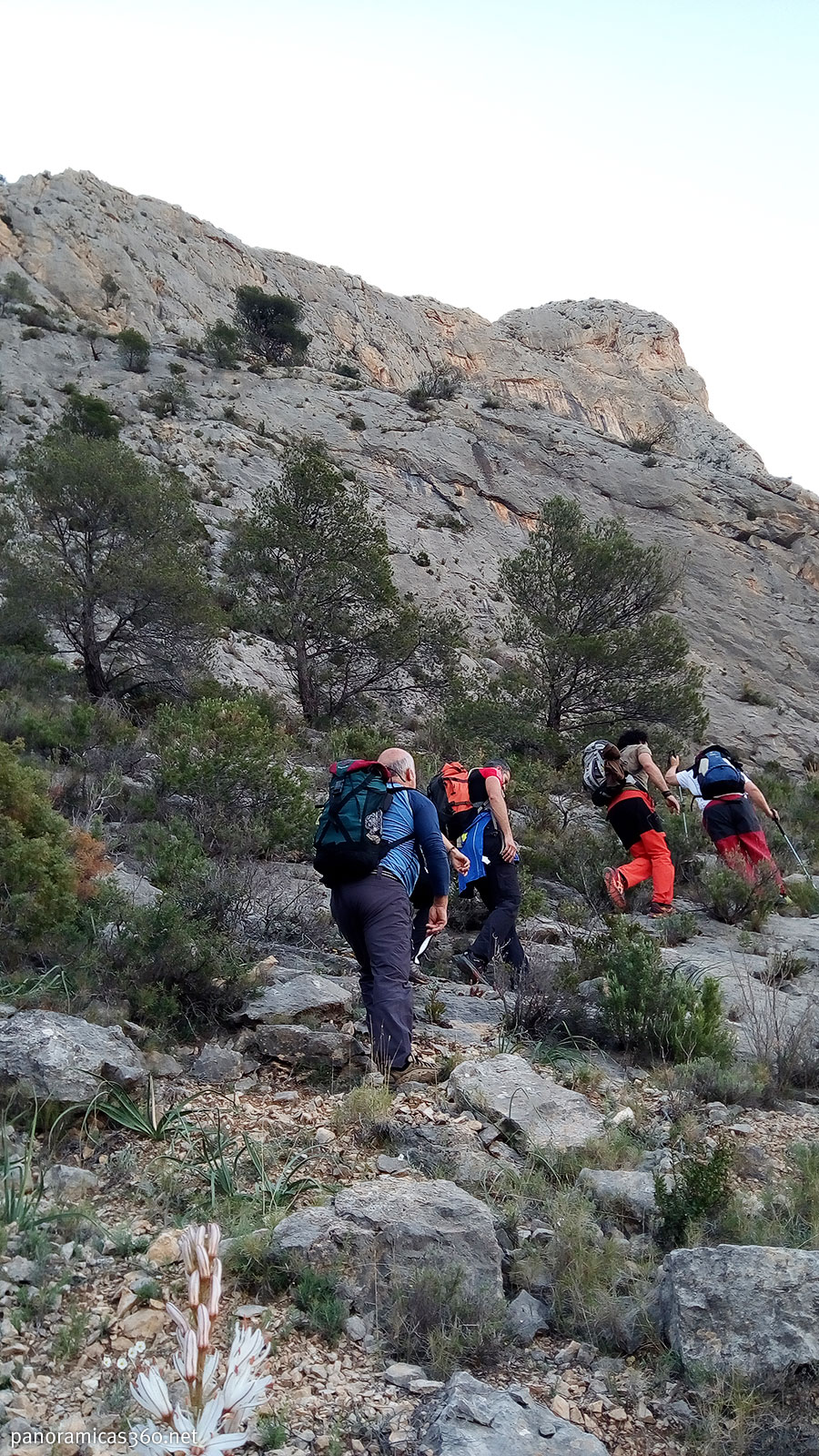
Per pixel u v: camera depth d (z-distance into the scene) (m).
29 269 72.44
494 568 43.16
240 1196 3.65
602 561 22.38
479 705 20.45
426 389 59.62
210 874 6.84
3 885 5.59
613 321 114.44
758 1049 5.54
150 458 41.19
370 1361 2.97
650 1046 5.51
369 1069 4.84
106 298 73.00
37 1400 2.68
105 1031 4.52
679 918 8.80
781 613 49.81
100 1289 3.13
